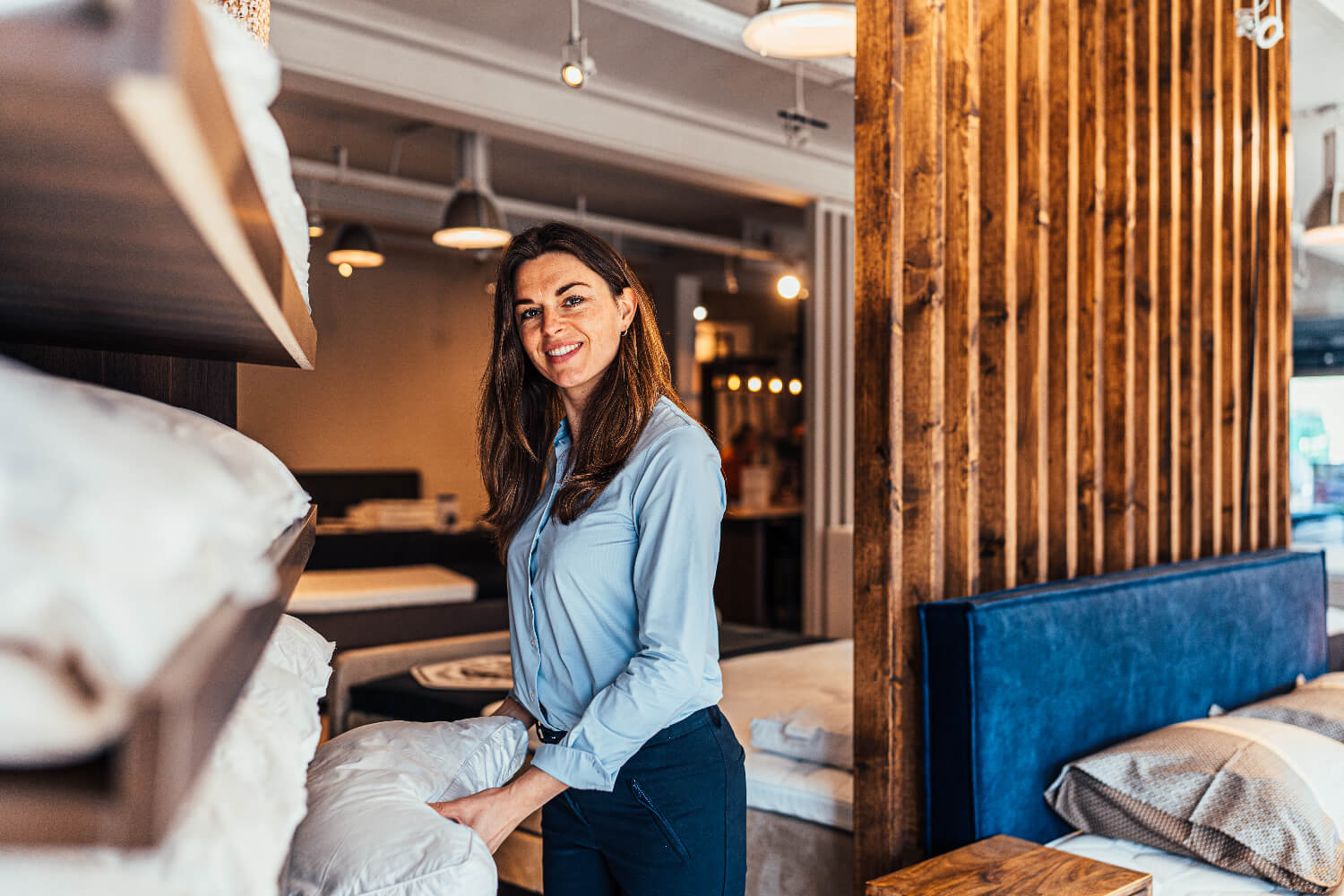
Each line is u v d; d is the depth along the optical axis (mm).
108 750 328
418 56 4551
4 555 333
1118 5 2824
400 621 4773
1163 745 2246
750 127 5898
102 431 408
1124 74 2822
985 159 2406
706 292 11125
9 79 303
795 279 6461
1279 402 3723
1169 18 3037
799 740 2568
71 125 338
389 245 8812
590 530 1638
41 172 394
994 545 2410
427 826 1037
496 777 1530
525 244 1744
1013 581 2426
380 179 6172
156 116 331
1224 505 3426
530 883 2725
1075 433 2605
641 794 1636
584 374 1695
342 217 7484
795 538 9195
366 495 8953
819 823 2379
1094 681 2414
